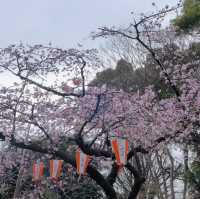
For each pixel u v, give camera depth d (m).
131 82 16.05
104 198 18.25
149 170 18.16
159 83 12.59
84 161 9.38
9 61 10.71
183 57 12.36
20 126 10.73
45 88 10.62
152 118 10.37
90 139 11.10
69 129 10.80
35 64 10.77
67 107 10.72
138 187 10.39
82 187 17.25
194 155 16.53
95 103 10.55
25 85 10.74
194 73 11.23
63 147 10.98
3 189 16.11
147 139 10.47
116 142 8.89
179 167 17.67
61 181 13.90
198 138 10.90
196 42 15.64
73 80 10.78
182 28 15.27
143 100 10.50
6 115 10.59
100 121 10.52
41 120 10.71
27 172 13.81
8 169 14.58
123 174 18.23
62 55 10.77
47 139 10.52
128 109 10.41
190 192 17.31
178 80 10.88
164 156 19.61
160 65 10.73
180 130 10.47
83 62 10.76
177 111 10.36
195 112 10.37
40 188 14.23
